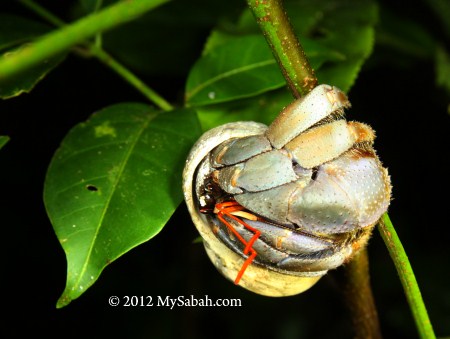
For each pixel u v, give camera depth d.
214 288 0.51
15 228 0.52
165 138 0.32
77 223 0.30
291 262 0.30
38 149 0.50
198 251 0.50
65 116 0.50
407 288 0.29
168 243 0.51
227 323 0.52
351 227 0.28
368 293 0.34
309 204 0.28
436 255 0.49
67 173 0.31
